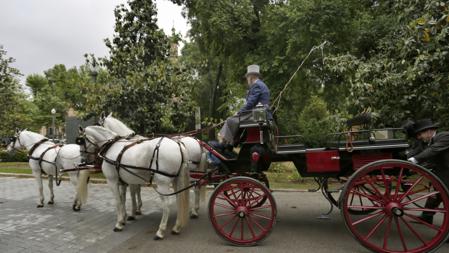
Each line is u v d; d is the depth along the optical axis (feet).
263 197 17.81
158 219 22.17
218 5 48.88
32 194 31.86
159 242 17.16
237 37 49.37
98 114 37.76
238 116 17.88
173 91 38.11
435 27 20.54
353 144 16.70
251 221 17.95
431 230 18.19
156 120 38.68
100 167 21.29
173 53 43.09
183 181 18.08
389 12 39.83
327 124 19.13
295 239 17.07
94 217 22.79
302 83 49.37
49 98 115.96
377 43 38.63
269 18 49.42
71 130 45.75
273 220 15.97
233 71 56.90
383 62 26.91
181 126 41.39
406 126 16.81
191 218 22.15
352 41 43.14
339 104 46.26
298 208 24.40
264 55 49.57
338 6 42.42
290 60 46.65
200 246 16.42
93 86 37.70
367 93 26.76
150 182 18.88
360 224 19.71
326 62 31.81
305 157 17.52
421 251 13.99
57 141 29.55
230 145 18.61
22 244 17.16
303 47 44.39
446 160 15.70
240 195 16.63
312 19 42.91
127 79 36.35
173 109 39.09
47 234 18.89
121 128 21.43
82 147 21.67
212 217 16.46
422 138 16.66
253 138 17.33
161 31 40.75
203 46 60.70
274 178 40.63
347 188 14.70
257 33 51.70
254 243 16.15
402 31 27.40
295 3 44.42
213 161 19.83
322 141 17.54
